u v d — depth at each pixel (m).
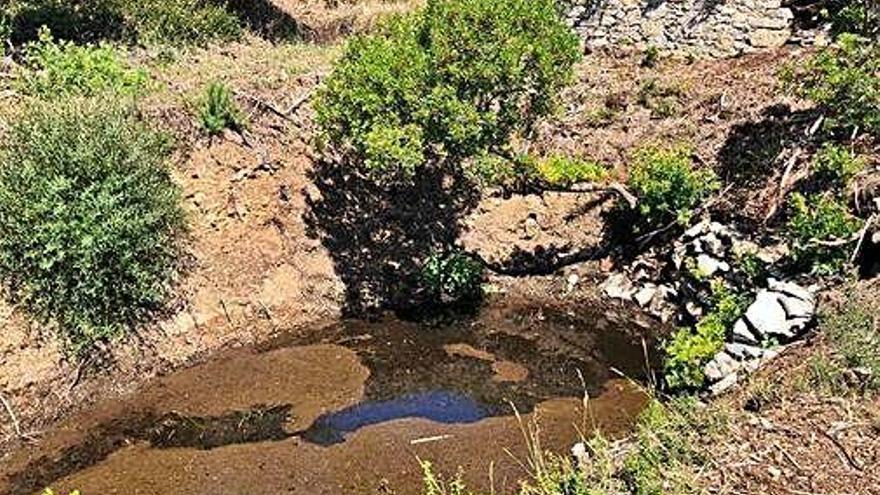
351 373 11.59
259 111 13.45
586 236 14.07
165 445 10.20
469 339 12.45
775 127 13.82
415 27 12.09
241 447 10.19
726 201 13.41
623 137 14.69
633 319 12.97
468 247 13.79
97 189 11.05
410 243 13.61
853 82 12.56
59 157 10.96
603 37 16.52
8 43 14.43
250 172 12.89
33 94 12.77
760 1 15.42
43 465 9.84
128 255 11.04
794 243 11.87
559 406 11.05
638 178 13.56
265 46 16.91
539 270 13.89
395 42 11.95
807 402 8.77
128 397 10.92
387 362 11.88
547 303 13.34
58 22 15.66
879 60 12.65
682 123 14.58
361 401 11.06
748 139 13.96
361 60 11.70
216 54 15.91
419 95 11.59
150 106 12.66
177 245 11.95
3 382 10.31
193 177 12.46
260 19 18.36
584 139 14.74
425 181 14.02
